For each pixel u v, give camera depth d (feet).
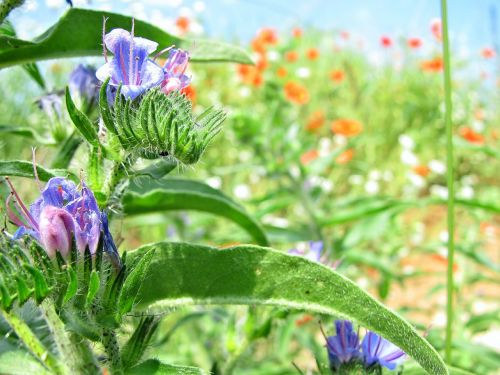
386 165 3.16
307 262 0.53
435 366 0.48
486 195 1.93
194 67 3.14
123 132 0.50
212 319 1.31
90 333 0.48
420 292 2.06
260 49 2.66
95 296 0.47
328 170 2.64
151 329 0.53
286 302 0.54
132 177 0.54
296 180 1.55
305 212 1.50
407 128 3.34
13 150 1.12
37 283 0.44
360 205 1.42
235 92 3.09
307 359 1.44
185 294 0.57
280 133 1.59
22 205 0.49
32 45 0.62
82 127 0.52
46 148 0.74
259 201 1.55
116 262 0.48
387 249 1.84
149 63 0.51
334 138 3.15
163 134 0.49
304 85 3.41
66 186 0.48
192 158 0.49
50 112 0.71
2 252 0.48
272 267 0.55
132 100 0.51
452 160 0.82
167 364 0.51
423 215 2.78
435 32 2.67
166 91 0.52
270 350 1.32
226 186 2.51
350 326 0.63
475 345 1.10
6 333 0.56
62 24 0.62
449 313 0.82
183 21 2.76
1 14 0.60
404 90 3.47
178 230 1.57
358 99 3.17
